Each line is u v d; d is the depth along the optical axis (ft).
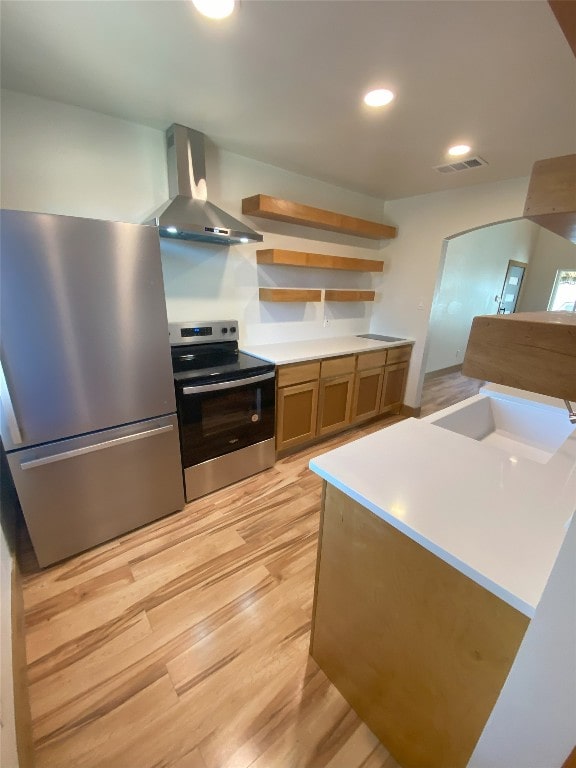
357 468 3.23
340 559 3.44
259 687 4.11
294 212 8.78
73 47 4.50
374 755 3.52
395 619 2.98
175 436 6.72
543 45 4.26
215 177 8.07
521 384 1.42
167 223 6.24
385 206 12.37
